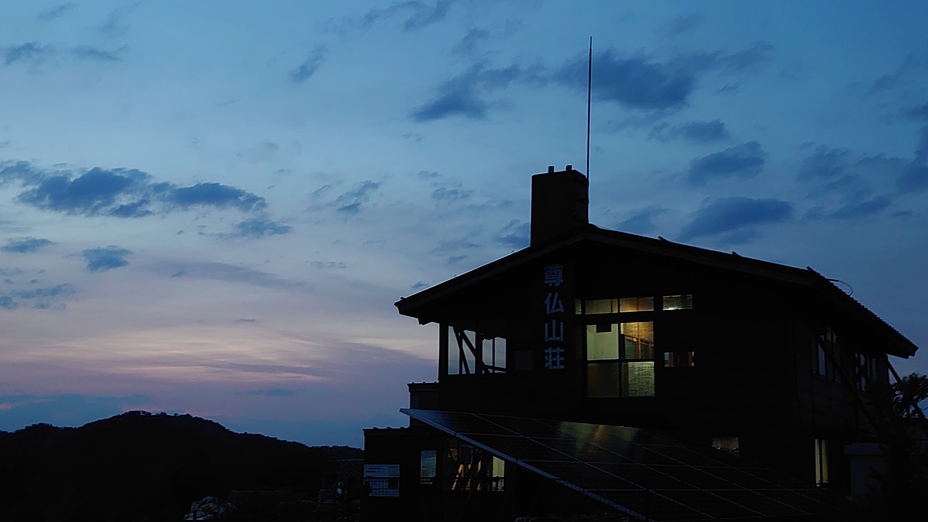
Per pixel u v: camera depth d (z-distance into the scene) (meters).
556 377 36.59
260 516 36.59
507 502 29.09
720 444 34.75
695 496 22.20
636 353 36.81
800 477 33.53
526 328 38.66
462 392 39.09
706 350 35.56
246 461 84.00
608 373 37.06
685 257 35.44
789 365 34.16
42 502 67.06
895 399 19.41
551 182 41.00
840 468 37.31
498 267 38.38
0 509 58.25
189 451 96.88
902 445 18.81
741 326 35.19
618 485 21.14
